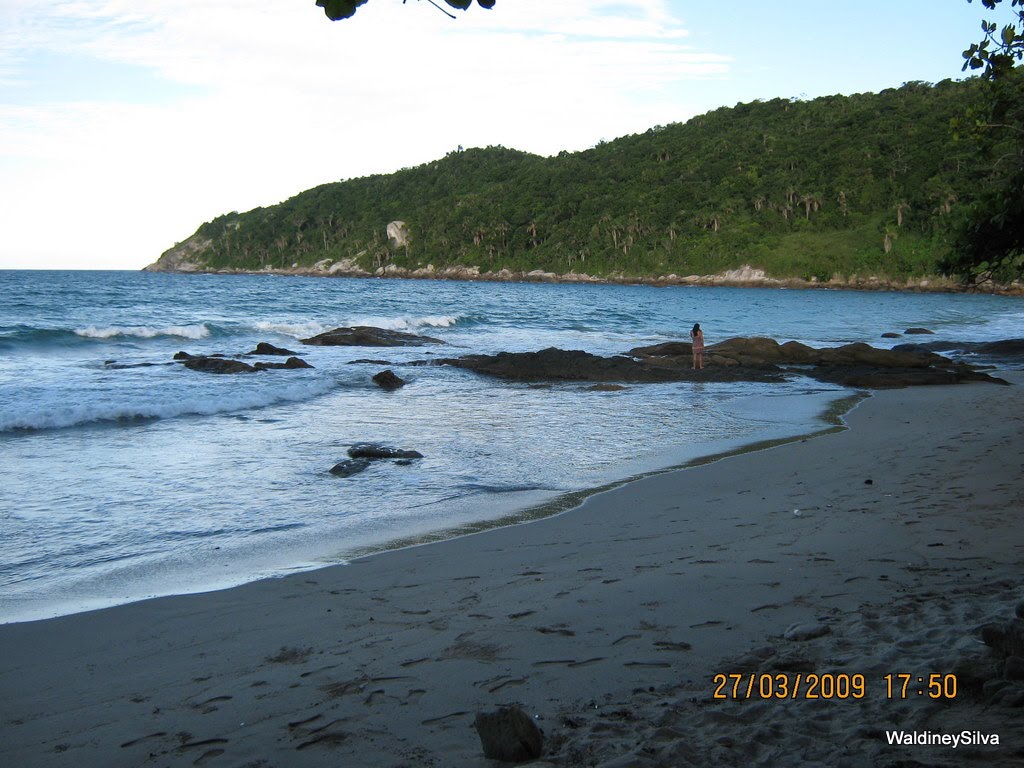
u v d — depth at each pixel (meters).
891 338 37.81
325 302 56.47
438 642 4.41
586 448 11.72
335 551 6.78
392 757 3.17
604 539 6.81
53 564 6.49
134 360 22.53
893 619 4.30
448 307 54.50
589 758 3.02
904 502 7.45
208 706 3.76
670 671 3.83
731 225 135.88
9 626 5.02
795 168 144.25
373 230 189.50
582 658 4.04
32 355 23.80
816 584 5.05
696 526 7.10
